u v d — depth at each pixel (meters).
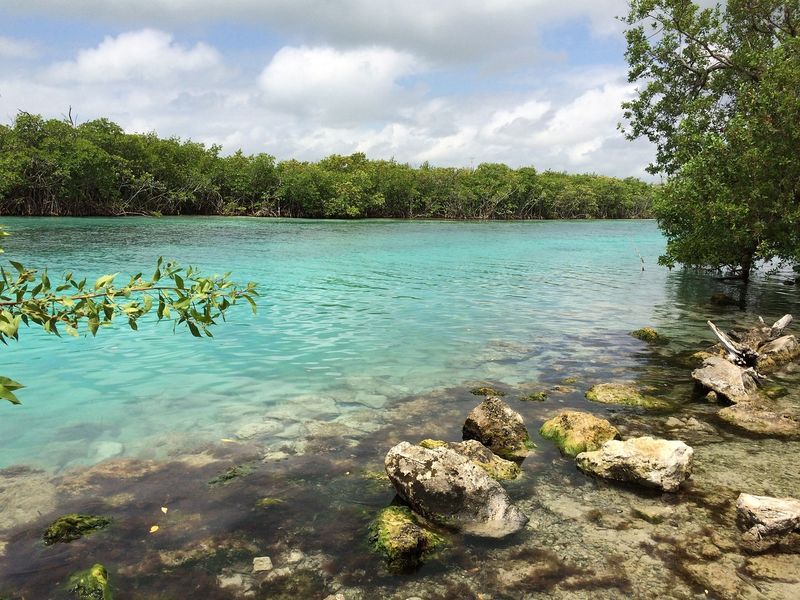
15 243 32.78
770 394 9.05
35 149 59.59
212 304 4.45
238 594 4.16
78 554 4.60
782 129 14.77
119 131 72.81
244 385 9.08
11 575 4.30
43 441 6.84
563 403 8.52
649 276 25.36
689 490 5.82
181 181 77.06
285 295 17.98
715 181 16.45
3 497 5.48
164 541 4.82
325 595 4.17
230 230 49.72
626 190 130.50
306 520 5.20
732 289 21.61
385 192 95.50
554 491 5.84
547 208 116.69
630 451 6.11
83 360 10.30
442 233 56.44
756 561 4.57
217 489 5.75
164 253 29.66
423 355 11.13
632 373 10.22
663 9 26.06
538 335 13.12
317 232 51.41
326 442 6.96
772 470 6.28
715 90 24.77
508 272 25.92
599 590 4.23
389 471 5.73
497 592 4.21
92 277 19.88
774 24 24.44
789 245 16.08
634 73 28.06
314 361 10.54
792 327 14.55
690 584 4.29
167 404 8.16
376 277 22.88
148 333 12.46
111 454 6.51
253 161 87.44
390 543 4.69
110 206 67.56
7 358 10.38
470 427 7.19
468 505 5.21
